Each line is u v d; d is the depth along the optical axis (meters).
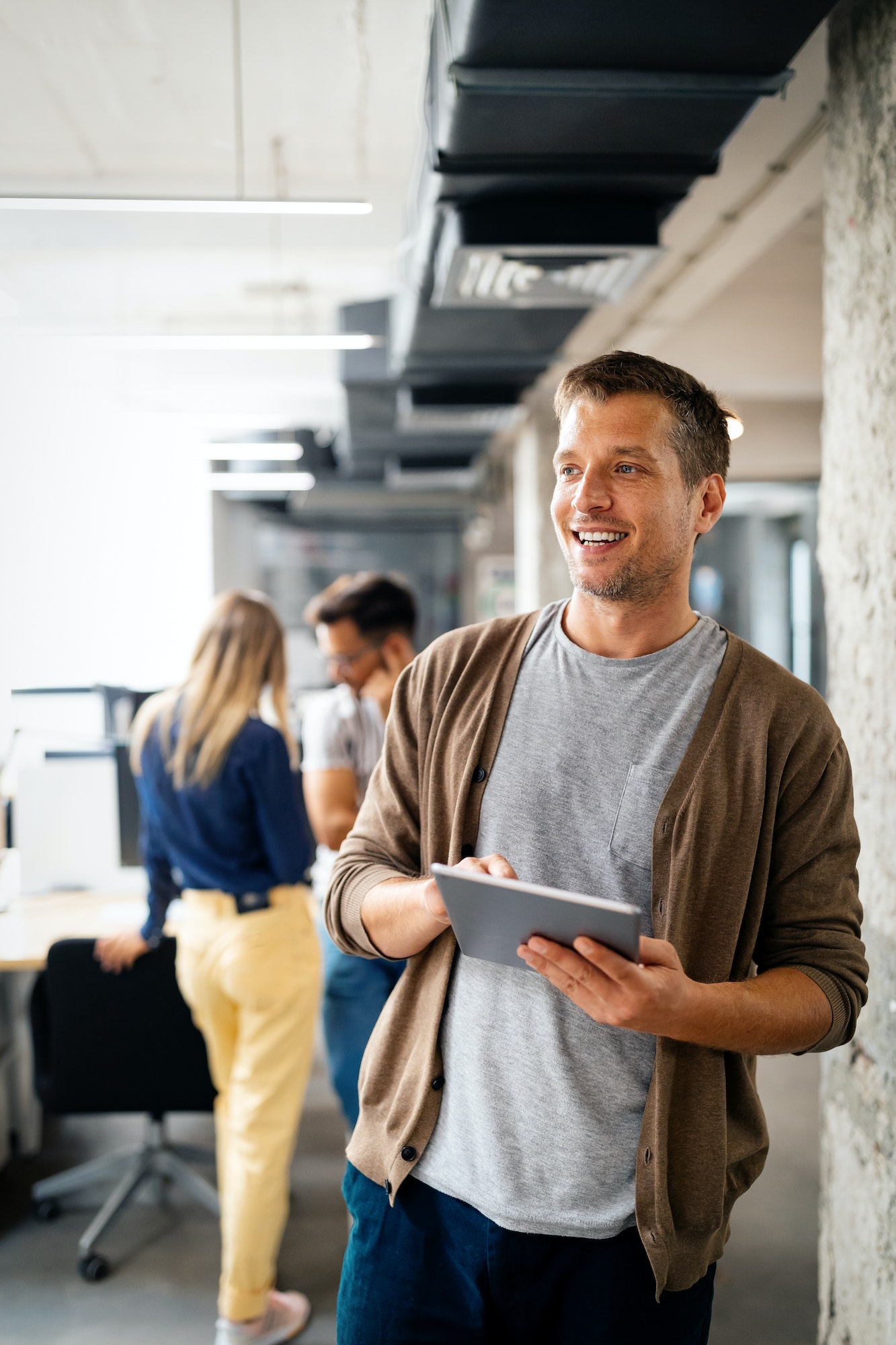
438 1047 1.13
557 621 1.19
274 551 12.02
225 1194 2.18
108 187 4.11
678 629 1.12
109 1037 2.38
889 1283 1.49
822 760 1.07
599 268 2.67
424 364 4.46
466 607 11.31
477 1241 1.07
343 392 5.62
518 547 7.58
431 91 2.21
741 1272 2.41
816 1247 2.51
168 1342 2.19
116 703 3.72
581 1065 1.05
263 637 2.18
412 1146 1.12
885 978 1.50
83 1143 3.13
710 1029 0.95
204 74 3.33
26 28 3.04
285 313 6.21
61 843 3.24
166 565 9.28
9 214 4.12
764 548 8.77
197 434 8.66
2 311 5.88
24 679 5.59
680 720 1.08
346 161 4.02
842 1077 1.65
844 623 1.63
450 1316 1.10
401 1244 1.12
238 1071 2.19
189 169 4.05
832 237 1.67
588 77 1.78
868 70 1.52
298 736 3.20
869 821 1.55
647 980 0.90
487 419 5.36
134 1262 2.49
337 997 2.02
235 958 2.15
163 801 2.15
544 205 2.45
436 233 2.78
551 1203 1.04
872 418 1.52
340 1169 2.92
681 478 1.08
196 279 5.57
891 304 1.46
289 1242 2.55
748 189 3.11
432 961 1.17
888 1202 1.50
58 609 6.32
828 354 1.69
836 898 1.08
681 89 1.81
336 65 3.28
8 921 2.90
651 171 2.24
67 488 6.54
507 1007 1.09
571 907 0.87
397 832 1.24
